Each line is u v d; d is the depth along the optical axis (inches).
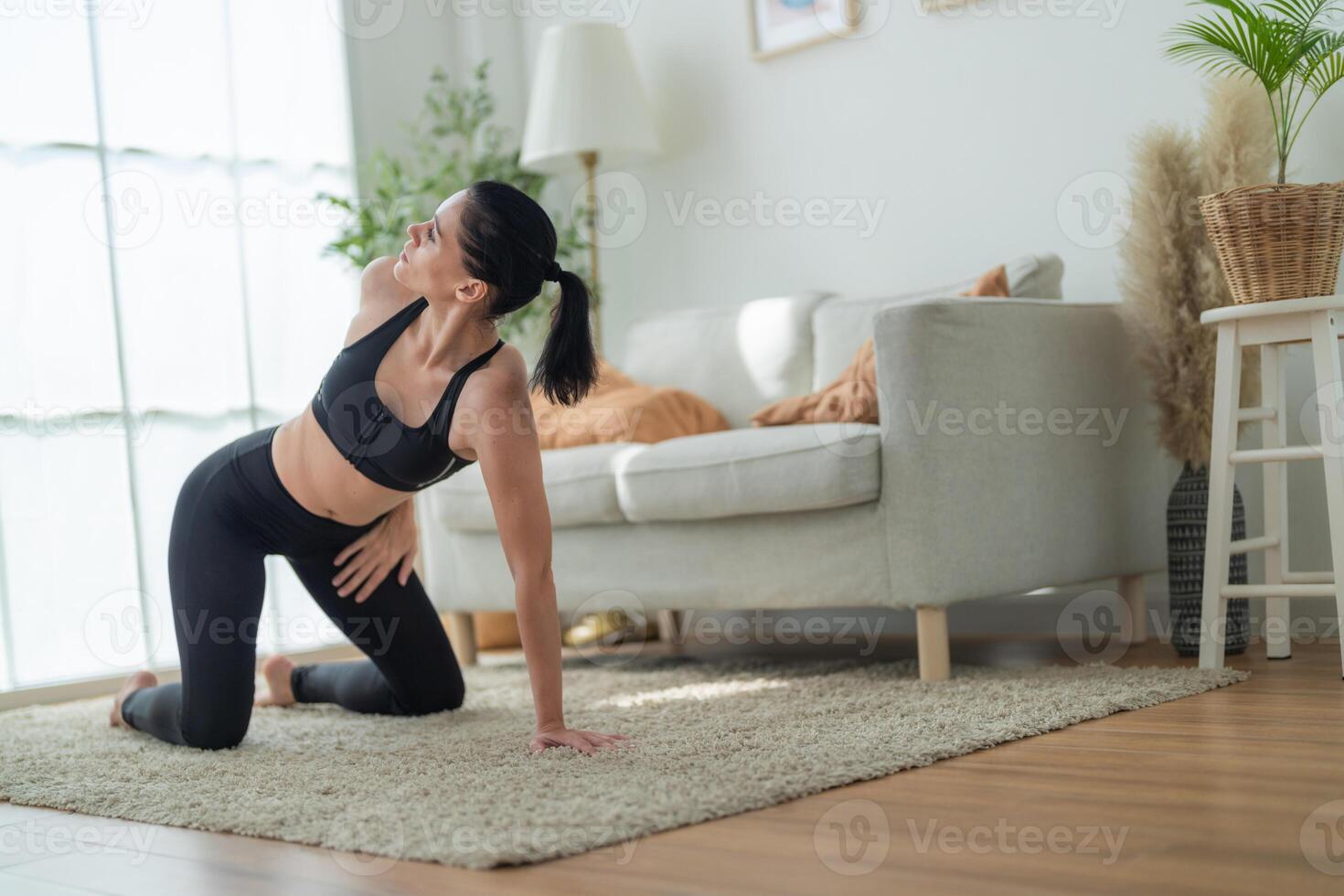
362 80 169.6
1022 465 105.4
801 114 151.3
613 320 173.2
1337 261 93.8
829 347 134.2
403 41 175.6
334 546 90.3
